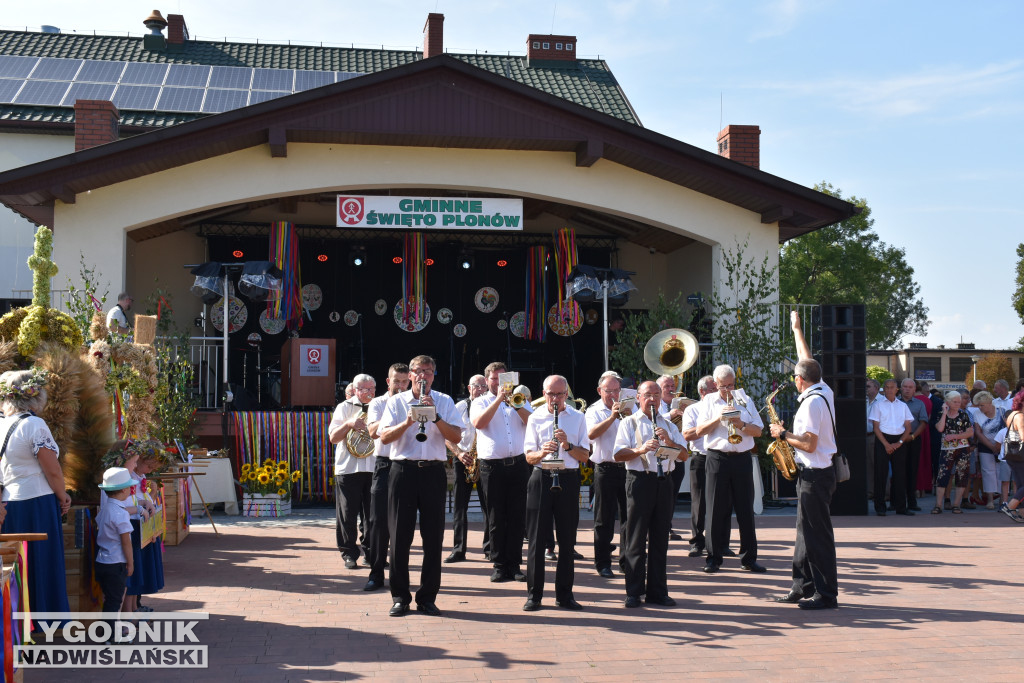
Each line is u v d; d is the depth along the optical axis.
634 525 7.21
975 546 10.05
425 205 14.38
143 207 13.59
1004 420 13.46
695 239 15.30
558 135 13.73
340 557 9.34
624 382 10.95
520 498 8.24
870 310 40.56
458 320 20.05
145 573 6.72
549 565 8.99
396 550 6.90
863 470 12.76
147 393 8.44
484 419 7.55
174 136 12.83
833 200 14.38
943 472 12.91
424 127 13.39
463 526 9.23
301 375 14.02
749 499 8.67
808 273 37.19
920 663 5.76
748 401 8.71
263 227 18.77
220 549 9.79
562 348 20.16
